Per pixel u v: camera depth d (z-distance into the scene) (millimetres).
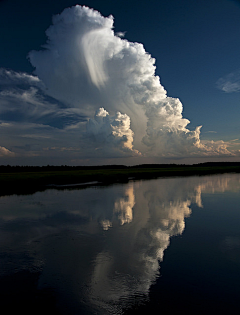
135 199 24234
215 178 56969
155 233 12969
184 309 6461
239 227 14078
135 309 6516
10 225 14633
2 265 9195
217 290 7344
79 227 14164
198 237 12281
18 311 6453
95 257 9844
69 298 7043
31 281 8000
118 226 14344
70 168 116750
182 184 41062
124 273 8492
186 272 8523
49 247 11000
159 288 7504
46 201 22938
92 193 28766
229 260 9492
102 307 6633
